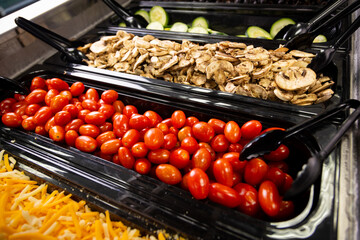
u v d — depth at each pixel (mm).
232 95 1113
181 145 989
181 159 922
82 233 805
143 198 809
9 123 1172
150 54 1433
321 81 1099
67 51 1541
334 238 630
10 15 1643
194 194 782
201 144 1012
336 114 903
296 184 674
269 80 1170
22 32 1551
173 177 882
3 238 783
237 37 1486
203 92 1157
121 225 810
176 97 1172
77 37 1940
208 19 1966
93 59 1597
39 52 1710
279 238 651
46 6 1738
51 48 1801
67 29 1857
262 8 1774
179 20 2066
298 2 1750
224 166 847
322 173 772
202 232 704
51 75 1512
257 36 1725
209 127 1005
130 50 1484
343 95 1034
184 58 1344
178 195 803
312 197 736
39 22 1632
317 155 742
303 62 1174
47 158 1002
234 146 991
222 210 742
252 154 850
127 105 1322
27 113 1231
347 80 1098
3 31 1465
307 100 1047
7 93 1410
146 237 780
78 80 1440
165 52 1402
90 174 907
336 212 678
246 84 1177
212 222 717
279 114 999
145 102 1265
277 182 891
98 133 1120
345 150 812
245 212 827
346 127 799
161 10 2006
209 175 990
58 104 1173
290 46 1274
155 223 762
